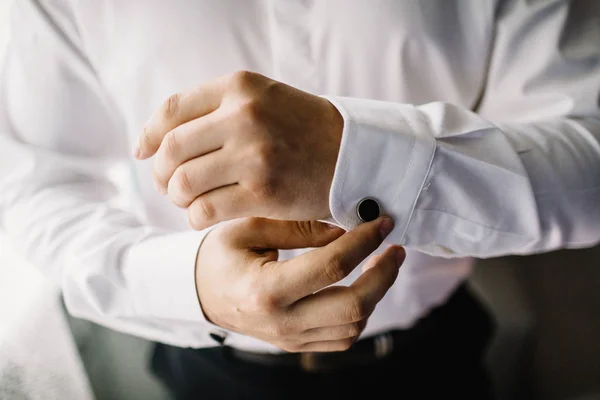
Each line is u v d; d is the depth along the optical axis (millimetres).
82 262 496
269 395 651
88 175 611
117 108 596
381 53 520
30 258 553
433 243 431
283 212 379
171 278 451
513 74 512
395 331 658
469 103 566
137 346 880
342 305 376
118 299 497
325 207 387
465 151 404
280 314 384
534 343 1144
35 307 805
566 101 490
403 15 496
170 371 733
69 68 562
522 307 1148
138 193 621
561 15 477
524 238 432
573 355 1128
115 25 528
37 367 763
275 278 371
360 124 373
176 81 543
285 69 530
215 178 365
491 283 1170
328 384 647
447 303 700
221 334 507
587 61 484
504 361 1145
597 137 461
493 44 519
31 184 565
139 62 538
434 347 689
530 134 451
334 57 526
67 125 587
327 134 377
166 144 368
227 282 398
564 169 440
